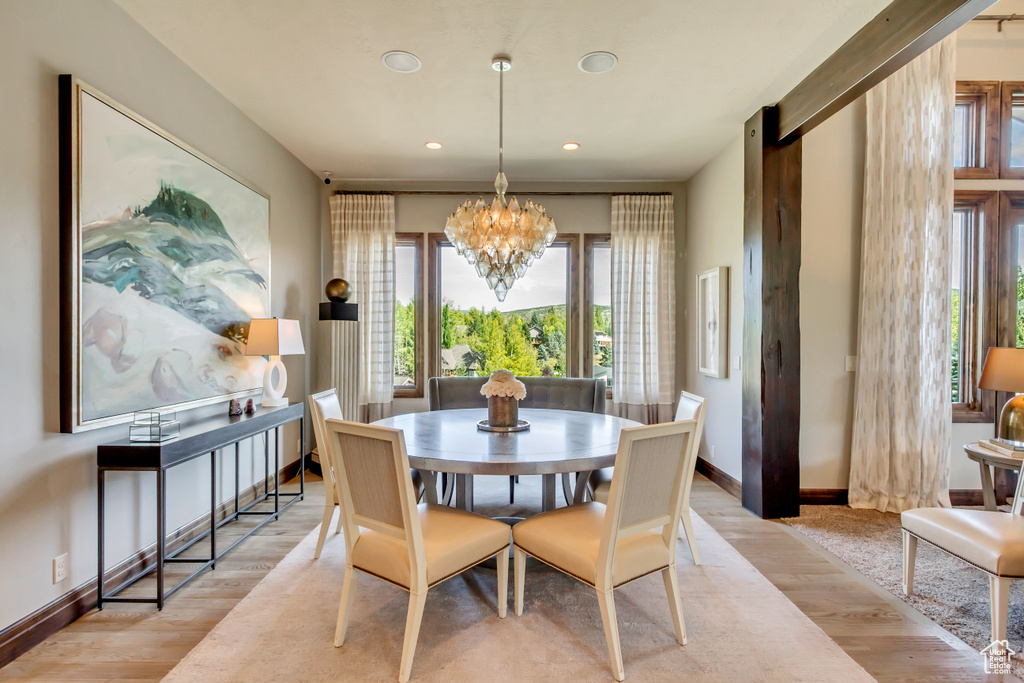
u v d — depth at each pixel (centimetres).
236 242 321
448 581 239
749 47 262
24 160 183
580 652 184
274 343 314
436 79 295
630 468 169
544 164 443
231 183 316
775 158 329
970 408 365
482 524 202
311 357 459
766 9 231
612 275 487
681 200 494
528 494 378
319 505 350
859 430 345
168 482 264
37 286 189
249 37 253
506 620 205
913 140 334
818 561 265
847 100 266
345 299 443
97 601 212
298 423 430
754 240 339
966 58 364
